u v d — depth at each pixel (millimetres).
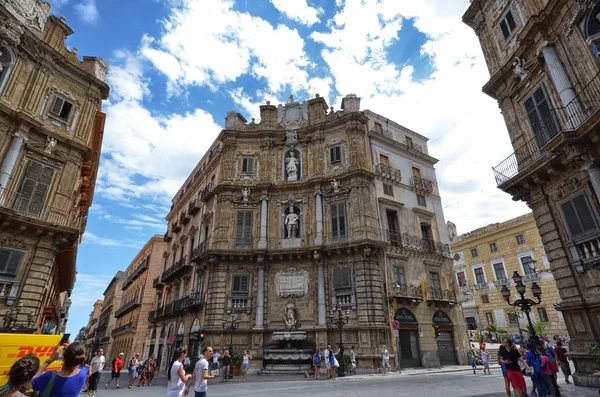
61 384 4133
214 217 28484
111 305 72875
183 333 29078
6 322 15906
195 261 28516
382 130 30578
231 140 29828
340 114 29359
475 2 18766
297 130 29656
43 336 6461
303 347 22312
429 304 25906
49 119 20062
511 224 43062
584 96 12570
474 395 11039
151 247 50188
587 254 12078
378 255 24328
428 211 29688
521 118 15695
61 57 20906
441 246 29094
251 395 12320
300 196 27641
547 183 13734
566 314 12773
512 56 15820
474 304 45500
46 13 21062
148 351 38625
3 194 17266
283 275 25219
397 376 18766
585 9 12328
